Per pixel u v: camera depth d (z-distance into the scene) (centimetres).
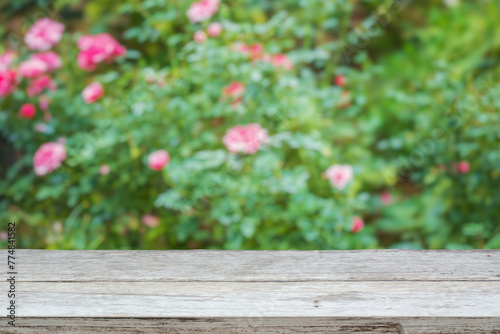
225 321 87
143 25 315
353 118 299
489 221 241
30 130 256
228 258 101
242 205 225
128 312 87
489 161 245
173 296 91
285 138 234
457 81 275
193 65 262
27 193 255
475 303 88
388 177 270
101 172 242
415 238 256
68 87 279
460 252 103
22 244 240
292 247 223
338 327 86
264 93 254
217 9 282
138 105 245
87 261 100
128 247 246
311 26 329
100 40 261
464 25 326
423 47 338
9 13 345
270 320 87
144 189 249
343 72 304
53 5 336
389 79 311
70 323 87
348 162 279
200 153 226
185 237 234
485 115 248
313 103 281
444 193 254
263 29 271
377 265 98
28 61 258
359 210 267
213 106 253
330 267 98
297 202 221
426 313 86
